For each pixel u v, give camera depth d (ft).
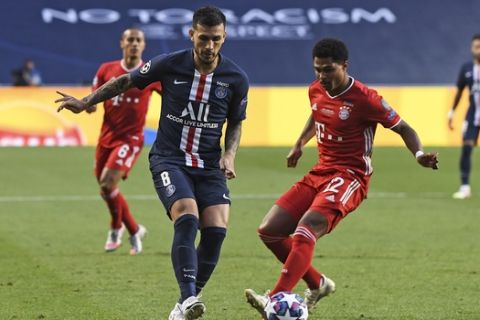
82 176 198.80
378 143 259.19
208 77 79.77
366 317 84.07
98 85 122.72
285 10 356.79
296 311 74.64
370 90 81.92
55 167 212.43
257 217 147.02
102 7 350.64
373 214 150.71
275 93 254.88
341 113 81.41
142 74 80.74
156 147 81.46
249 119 254.27
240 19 354.33
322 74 80.38
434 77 359.66
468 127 171.83
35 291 93.97
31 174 201.36
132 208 157.58
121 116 119.03
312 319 83.25
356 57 358.64
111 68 122.11
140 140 120.16
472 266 108.37
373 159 229.86
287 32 355.36
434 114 254.27
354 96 81.20
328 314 85.15
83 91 252.62
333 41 80.33
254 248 119.55
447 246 121.80
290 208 82.53
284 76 353.51
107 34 349.61
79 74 346.74
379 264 109.50
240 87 80.74
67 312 84.94
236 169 210.18
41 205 160.15
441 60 360.28
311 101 84.12
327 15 358.64
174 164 79.87
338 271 105.40
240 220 143.74
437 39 361.30
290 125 254.88
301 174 203.82
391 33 360.89
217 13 77.56
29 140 250.16
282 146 253.03
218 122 80.74
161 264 109.60
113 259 112.57
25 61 294.46
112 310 85.92
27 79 293.84
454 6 363.35
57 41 347.77
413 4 362.74
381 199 169.07
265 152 239.91
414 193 177.17
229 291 94.63
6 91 249.75
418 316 84.38
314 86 84.12
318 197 80.59
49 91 251.39
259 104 254.68
